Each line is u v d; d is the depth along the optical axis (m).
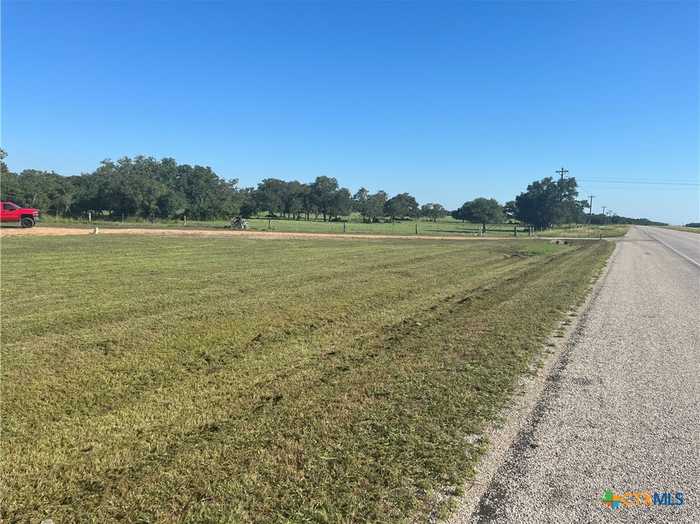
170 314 9.05
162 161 100.25
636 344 7.79
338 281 13.90
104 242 24.64
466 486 3.59
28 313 8.80
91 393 5.24
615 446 4.25
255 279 13.74
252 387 5.52
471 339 7.88
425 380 5.84
